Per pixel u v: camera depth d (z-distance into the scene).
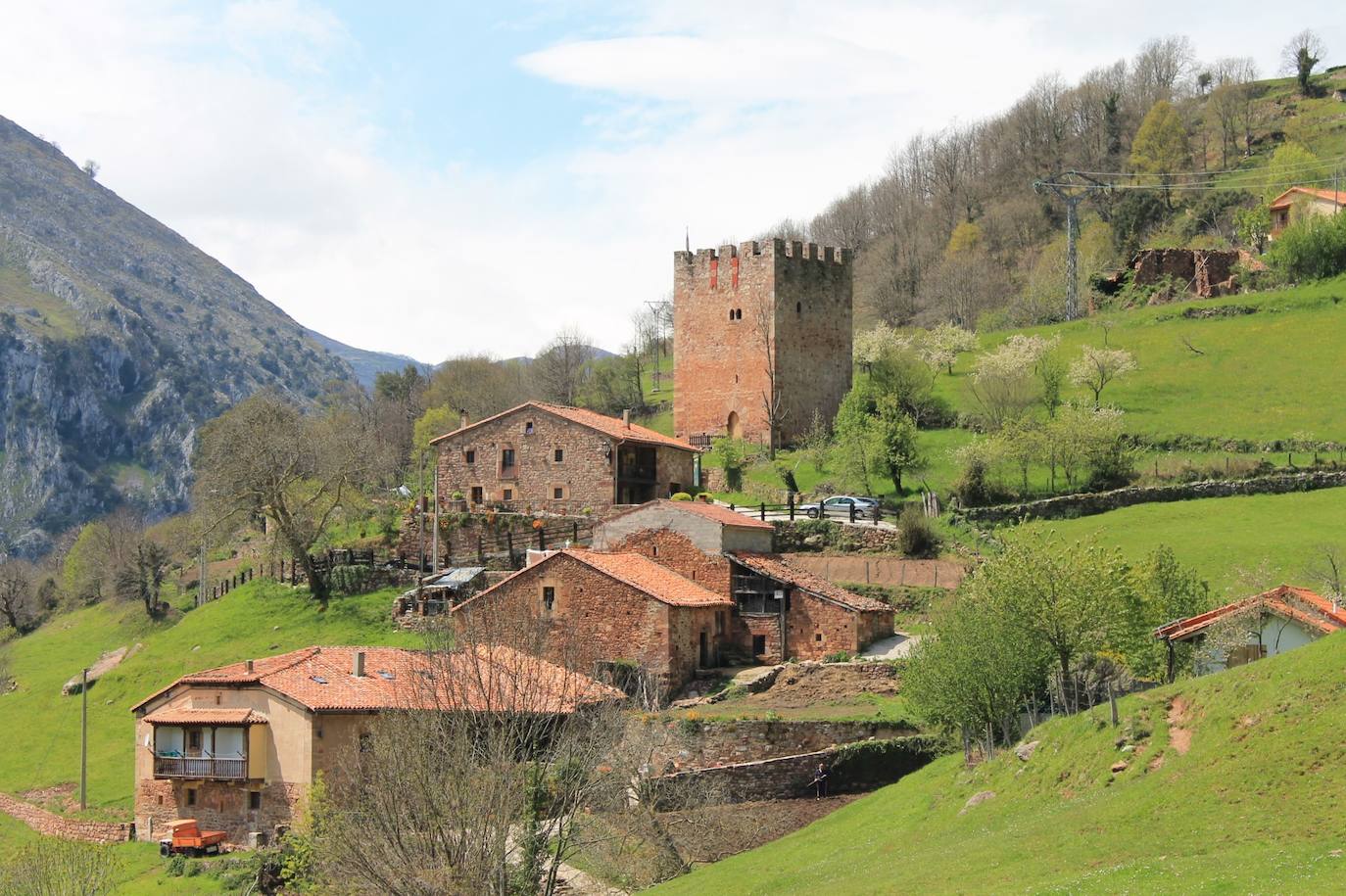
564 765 48.69
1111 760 42.03
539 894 45.28
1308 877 30.53
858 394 112.19
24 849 54.62
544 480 92.88
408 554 93.12
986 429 110.06
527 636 61.66
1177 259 163.00
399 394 183.12
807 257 117.56
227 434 101.00
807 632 70.62
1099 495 91.50
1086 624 49.94
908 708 55.84
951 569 77.00
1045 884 34.09
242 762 57.94
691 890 45.66
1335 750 36.09
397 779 43.38
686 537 74.31
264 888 50.75
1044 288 168.25
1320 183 186.88
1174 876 32.44
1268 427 108.50
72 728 79.56
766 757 56.34
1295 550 77.88
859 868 42.53
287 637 84.56
